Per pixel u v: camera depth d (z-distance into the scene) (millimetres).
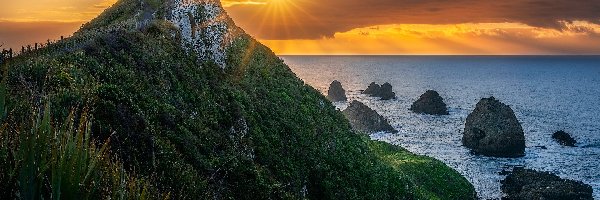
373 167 51406
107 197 6742
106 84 21766
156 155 18531
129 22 40750
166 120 24516
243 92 41500
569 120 160250
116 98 20297
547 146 115250
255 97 42969
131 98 23516
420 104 172875
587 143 119062
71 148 6340
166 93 29609
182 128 25078
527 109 193750
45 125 6340
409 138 122812
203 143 26312
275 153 35688
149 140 19016
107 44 30188
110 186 7371
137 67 30000
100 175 7148
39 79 19156
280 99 47719
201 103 33344
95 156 6734
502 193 77875
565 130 138250
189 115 29688
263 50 62250
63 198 6117
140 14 46250
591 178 85875
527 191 73938
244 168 26281
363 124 132125
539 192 72375
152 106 24719
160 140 20156
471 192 71938
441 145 115312
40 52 26219
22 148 6141
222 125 33125
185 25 46188
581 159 101375
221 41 49469
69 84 20156
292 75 61594
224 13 61562
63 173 6133
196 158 23188
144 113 22297
